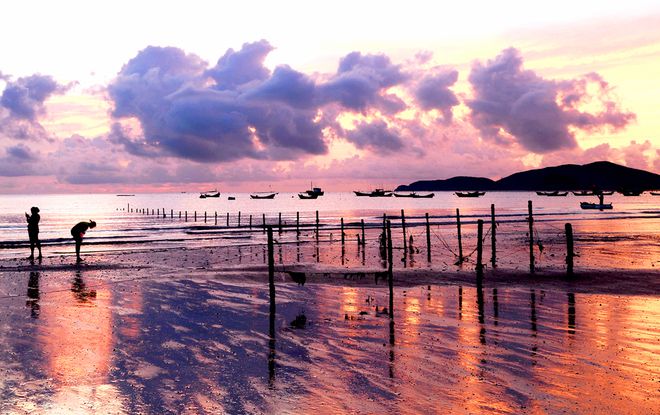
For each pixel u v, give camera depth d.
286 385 8.92
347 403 8.11
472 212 108.69
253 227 62.44
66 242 41.75
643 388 8.77
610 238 42.53
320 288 19.05
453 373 9.52
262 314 14.64
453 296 17.48
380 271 21.72
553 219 75.00
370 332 12.59
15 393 8.47
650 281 20.41
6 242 41.09
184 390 8.68
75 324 13.34
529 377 9.30
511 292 18.20
